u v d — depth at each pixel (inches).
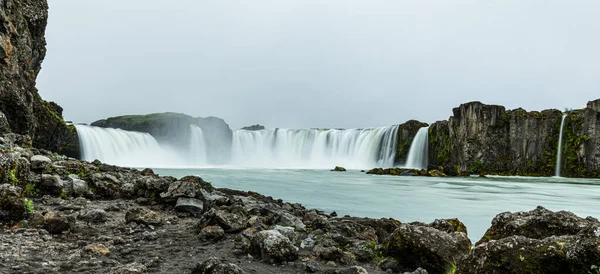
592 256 160.2
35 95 1599.4
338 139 3543.3
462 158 2965.1
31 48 1099.9
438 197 1058.1
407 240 276.7
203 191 474.0
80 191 465.4
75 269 219.3
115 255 255.4
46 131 1644.9
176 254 270.8
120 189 494.0
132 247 284.0
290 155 3570.4
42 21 1178.0
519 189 1408.7
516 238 193.0
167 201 444.8
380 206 829.2
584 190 1396.4
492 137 2989.7
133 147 2588.6
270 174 1988.2
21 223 299.3
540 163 2945.4
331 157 3496.6
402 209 788.6
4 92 919.7
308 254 289.1
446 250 259.4
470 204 908.0
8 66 936.9
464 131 3029.0
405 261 280.5
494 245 194.2
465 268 204.1
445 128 3152.1
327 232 371.2
